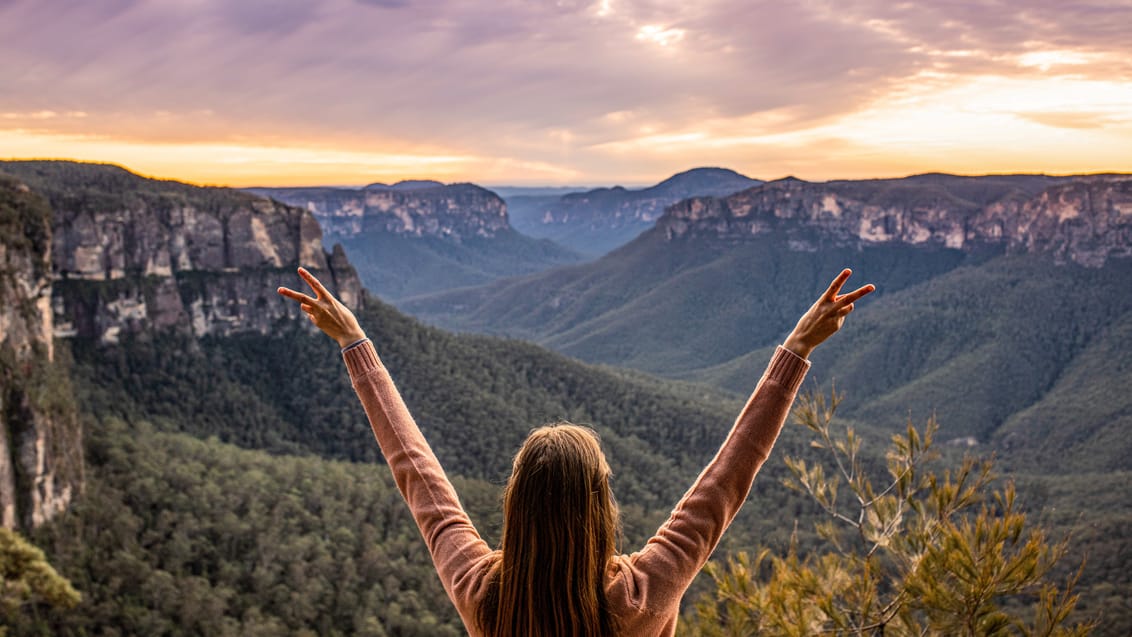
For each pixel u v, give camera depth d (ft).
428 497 9.84
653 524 226.17
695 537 8.79
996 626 18.81
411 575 204.13
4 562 66.49
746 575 24.30
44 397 195.52
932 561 20.10
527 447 8.35
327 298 11.06
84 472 212.23
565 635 7.90
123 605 170.19
